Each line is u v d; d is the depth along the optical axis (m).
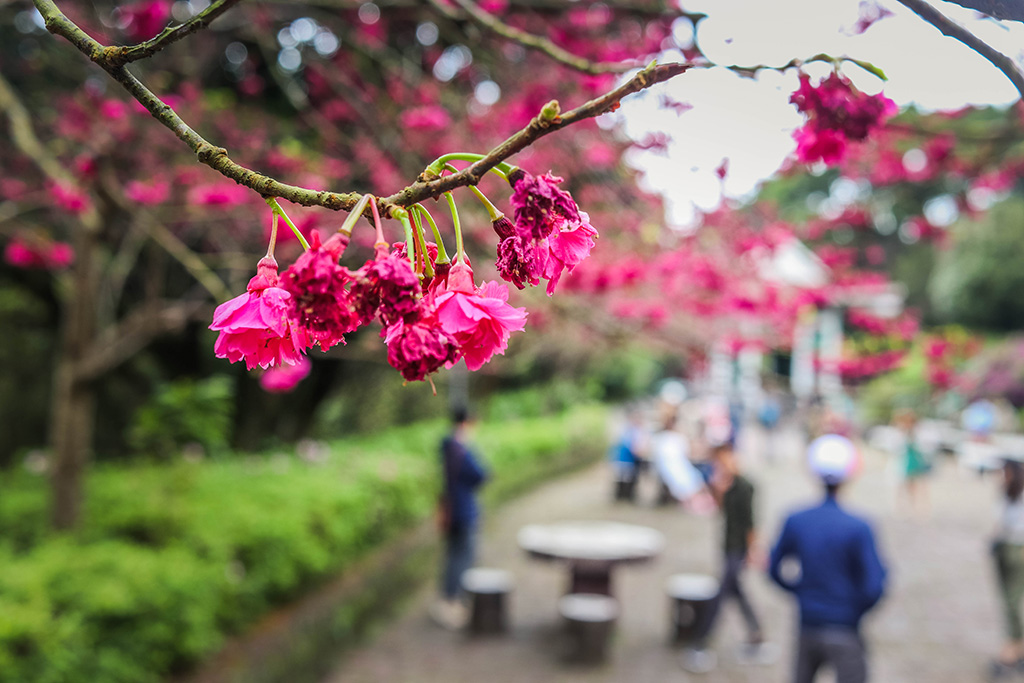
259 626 5.08
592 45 4.13
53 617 3.50
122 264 5.96
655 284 6.16
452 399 15.12
